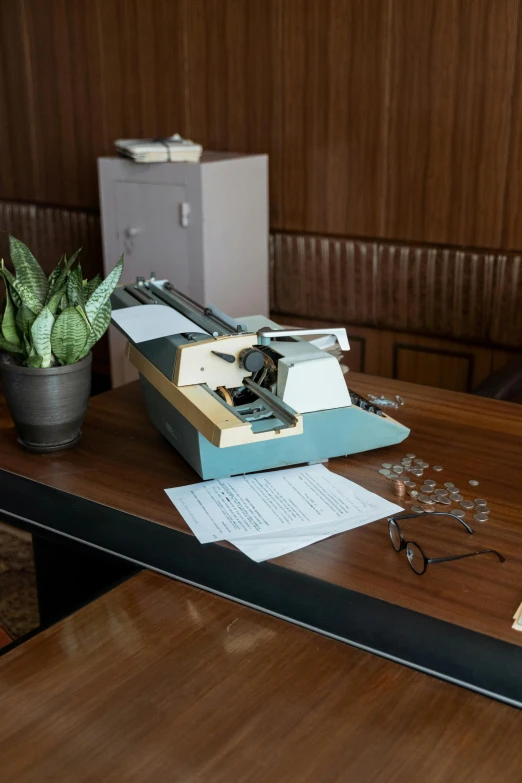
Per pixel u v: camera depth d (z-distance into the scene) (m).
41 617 2.18
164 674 1.24
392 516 1.62
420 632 1.28
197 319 1.97
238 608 1.41
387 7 3.52
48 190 4.96
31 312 1.81
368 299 3.95
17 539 2.32
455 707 1.17
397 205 3.76
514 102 3.33
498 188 3.47
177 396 1.77
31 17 4.63
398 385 2.43
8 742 1.11
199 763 1.07
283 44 3.86
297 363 1.78
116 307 2.24
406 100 3.59
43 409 1.89
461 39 3.38
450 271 3.65
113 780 1.05
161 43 4.23
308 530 1.57
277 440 1.79
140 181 3.80
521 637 1.25
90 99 4.59
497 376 2.69
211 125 4.22
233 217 3.81
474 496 1.71
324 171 3.93
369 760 1.08
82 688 1.21
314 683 1.22
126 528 1.62
